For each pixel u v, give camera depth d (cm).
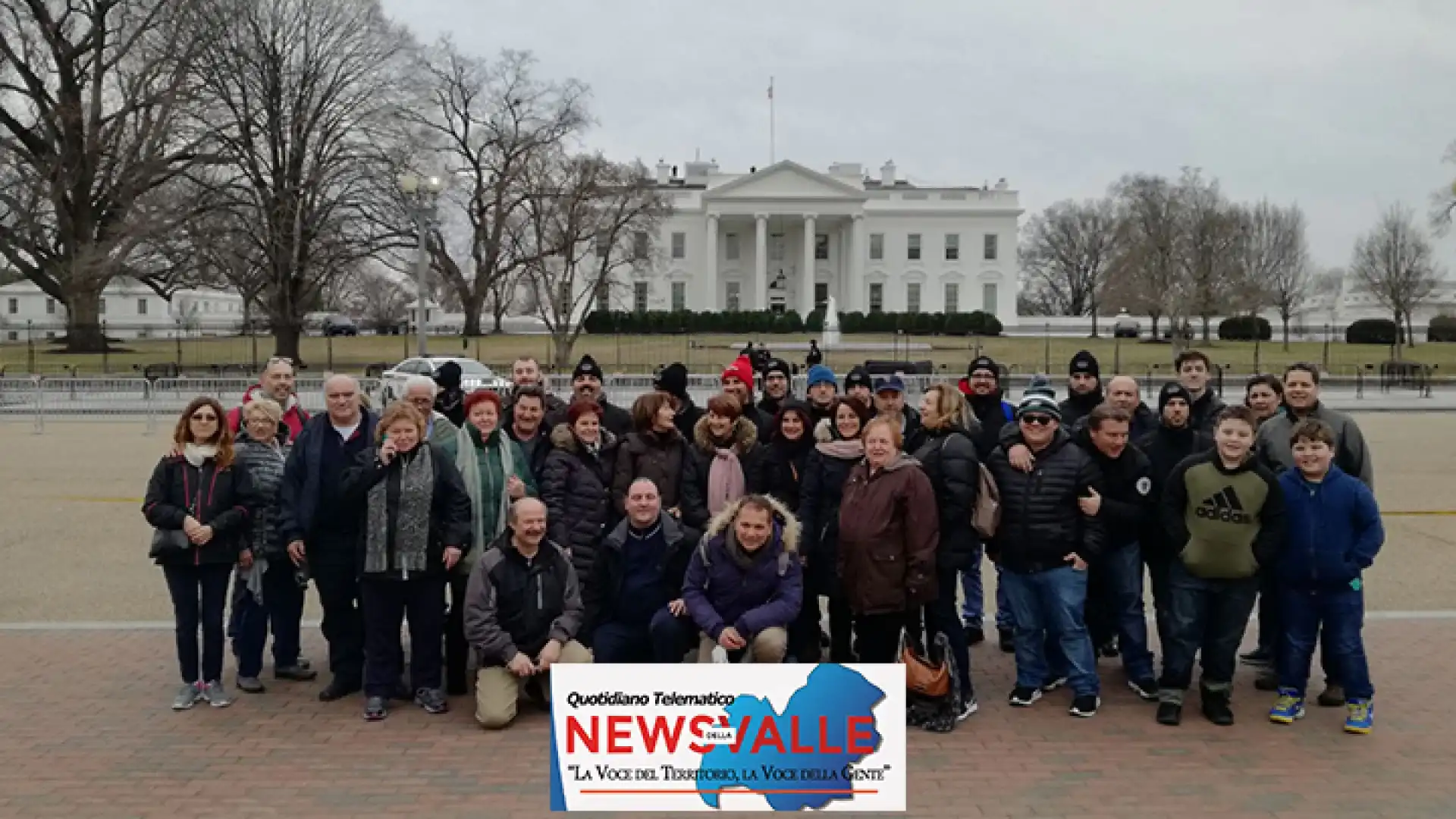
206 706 647
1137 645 668
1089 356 804
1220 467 607
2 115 4403
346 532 660
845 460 680
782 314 7381
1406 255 6162
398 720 627
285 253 4103
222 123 4122
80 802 511
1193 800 512
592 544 671
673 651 642
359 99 4303
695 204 8356
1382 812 498
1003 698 666
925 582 604
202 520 637
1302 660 617
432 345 5547
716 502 701
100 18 4284
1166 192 6912
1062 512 630
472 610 617
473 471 667
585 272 7038
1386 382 3916
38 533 1202
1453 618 831
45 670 712
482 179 5959
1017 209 8456
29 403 3141
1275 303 6775
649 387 3366
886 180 9881
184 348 5159
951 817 494
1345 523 598
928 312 8075
